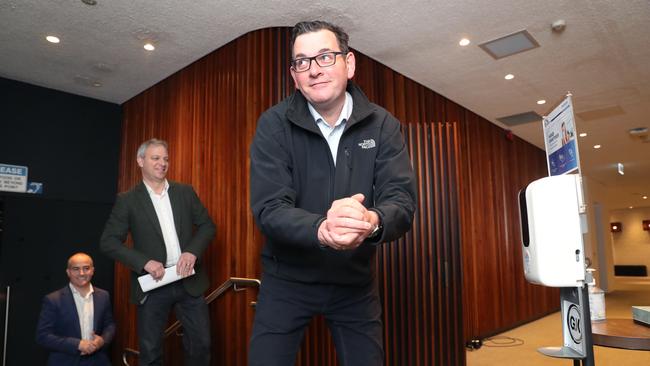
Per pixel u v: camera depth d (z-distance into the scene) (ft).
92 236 17.37
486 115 21.16
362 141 4.53
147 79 16.30
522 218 5.94
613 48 14.35
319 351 11.64
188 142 14.62
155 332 9.75
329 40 4.28
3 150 15.85
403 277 12.78
